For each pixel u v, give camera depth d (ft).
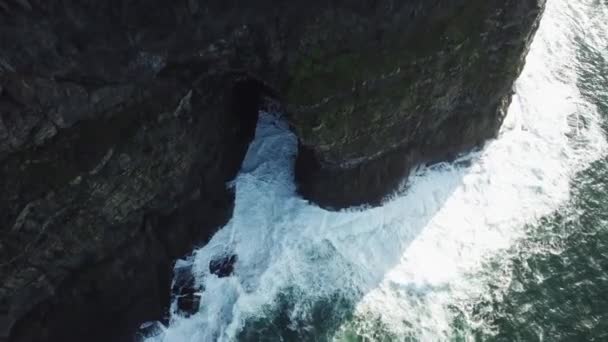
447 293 110.22
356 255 113.39
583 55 152.05
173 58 89.40
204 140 103.60
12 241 82.58
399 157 116.06
